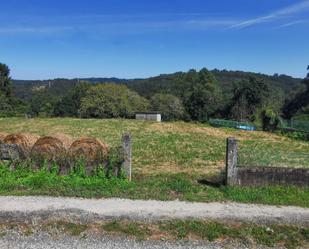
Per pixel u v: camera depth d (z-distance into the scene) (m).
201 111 73.12
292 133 38.88
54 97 85.62
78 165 14.45
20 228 10.11
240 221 10.62
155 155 22.28
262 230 10.20
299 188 13.45
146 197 12.35
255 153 23.09
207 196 12.68
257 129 46.06
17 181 13.59
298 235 10.09
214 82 94.19
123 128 39.31
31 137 16.81
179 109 73.81
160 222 10.43
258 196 12.57
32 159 14.77
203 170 17.97
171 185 13.90
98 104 64.94
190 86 95.38
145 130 37.88
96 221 10.45
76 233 9.91
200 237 9.88
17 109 76.88
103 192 12.66
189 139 31.53
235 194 12.80
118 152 14.33
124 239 9.68
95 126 40.72
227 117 72.12
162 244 9.48
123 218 10.59
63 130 37.12
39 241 9.49
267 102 68.81
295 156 22.52
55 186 13.16
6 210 10.93
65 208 11.16
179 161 20.42
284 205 11.98
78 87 76.06
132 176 15.73
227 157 13.74
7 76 85.25
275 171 13.57
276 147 28.91
